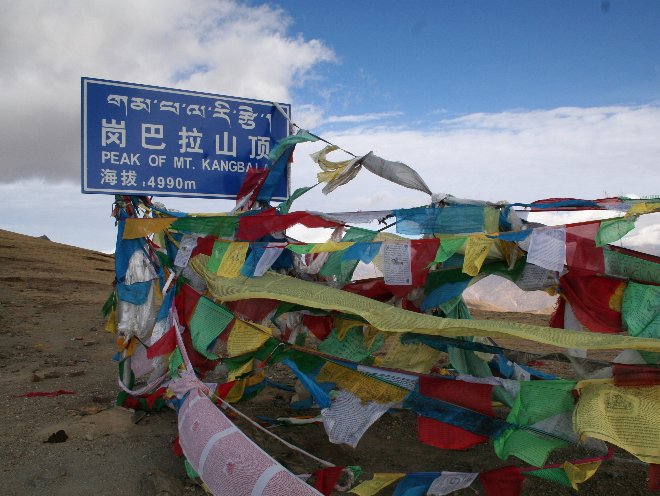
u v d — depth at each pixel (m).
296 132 6.29
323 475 3.42
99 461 4.69
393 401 3.64
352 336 4.75
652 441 2.85
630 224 3.63
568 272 4.21
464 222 4.28
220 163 6.18
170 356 5.02
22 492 4.19
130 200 5.85
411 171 4.84
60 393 6.84
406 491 3.34
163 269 5.94
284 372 8.12
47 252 31.14
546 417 3.21
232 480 3.33
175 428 5.45
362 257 4.17
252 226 4.80
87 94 5.62
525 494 4.18
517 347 9.15
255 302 4.84
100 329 12.02
